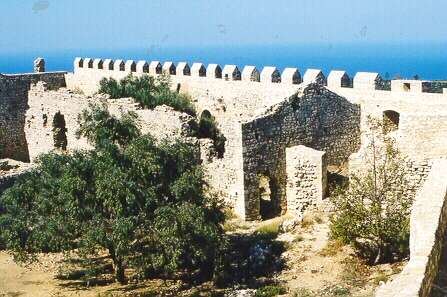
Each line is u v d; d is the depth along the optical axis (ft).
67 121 195.72
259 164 136.87
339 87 164.35
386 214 100.07
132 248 104.22
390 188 100.83
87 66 238.27
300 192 135.95
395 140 110.32
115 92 188.14
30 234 113.50
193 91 196.85
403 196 106.93
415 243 58.90
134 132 130.82
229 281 108.68
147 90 184.14
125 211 103.19
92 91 234.79
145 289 107.24
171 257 102.89
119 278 110.22
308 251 111.24
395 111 149.59
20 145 221.46
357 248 105.29
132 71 220.23
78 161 108.68
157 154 110.93
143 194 104.37
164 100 180.14
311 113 145.28
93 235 100.83
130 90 186.80
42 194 109.19
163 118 158.92
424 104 144.25
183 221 101.71
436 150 106.73
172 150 113.70
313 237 117.19
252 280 106.32
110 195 101.96
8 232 111.86
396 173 102.73
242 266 112.88
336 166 151.74
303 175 134.82
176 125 155.02
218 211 112.78
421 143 107.65
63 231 105.29
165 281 111.75
